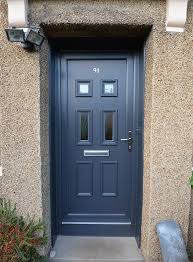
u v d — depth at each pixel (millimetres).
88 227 2861
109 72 2701
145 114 2441
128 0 2170
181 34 2191
